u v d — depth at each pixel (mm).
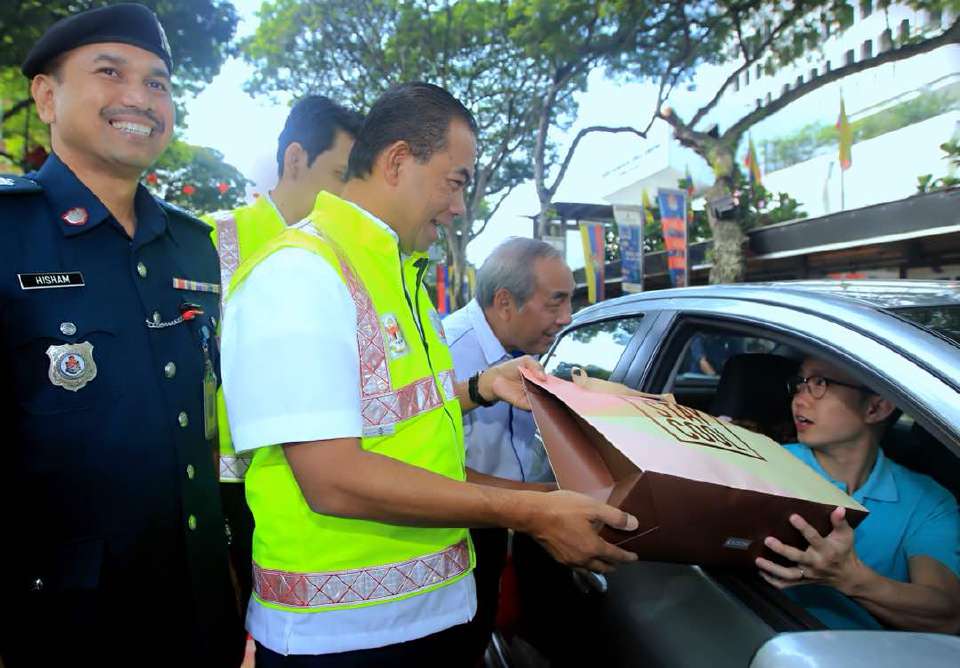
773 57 8727
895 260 8008
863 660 711
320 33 12859
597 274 11562
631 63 10188
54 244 1170
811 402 1444
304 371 945
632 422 1048
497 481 1505
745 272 8680
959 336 1133
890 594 1120
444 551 1145
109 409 1171
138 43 1249
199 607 1311
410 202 1130
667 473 896
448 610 1142
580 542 954
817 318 1338
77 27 1210
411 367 1105
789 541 1031
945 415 987
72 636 1138
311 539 1060
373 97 13141
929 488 1410
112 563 1174
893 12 9531
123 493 1180
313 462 954
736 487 930
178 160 14602
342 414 953
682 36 9625
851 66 7504
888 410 1386
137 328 1243
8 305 1097
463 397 1541
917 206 7023
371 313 1073
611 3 9234
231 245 1889
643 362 1862
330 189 2045
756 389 1855
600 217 16000
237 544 1650
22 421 1104
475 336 1936
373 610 1065
